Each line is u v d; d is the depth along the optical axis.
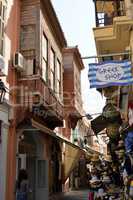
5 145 12.49
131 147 8.56
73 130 27.25
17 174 13.30
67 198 18.17
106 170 12.37
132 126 8.69
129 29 9.60
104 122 12.52
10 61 13.38
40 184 16.72
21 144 14.51
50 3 15.62
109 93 13.95
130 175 8.37
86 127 36.34
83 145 30.47
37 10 15.02
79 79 28.42
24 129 13.59
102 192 10.85
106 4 11.26
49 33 17.03
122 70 8.55
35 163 16.72
